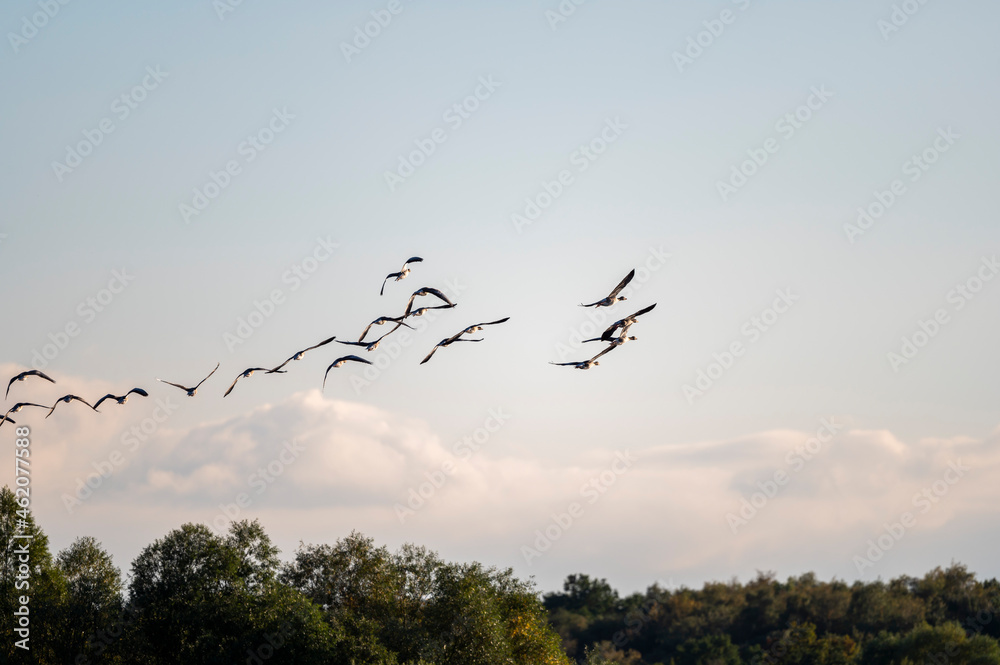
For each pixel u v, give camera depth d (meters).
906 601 140.62
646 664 148.62
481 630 62.06
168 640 60.62
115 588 64.69
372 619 62.59
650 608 172.00
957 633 97.56
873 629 136.62
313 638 57.19
